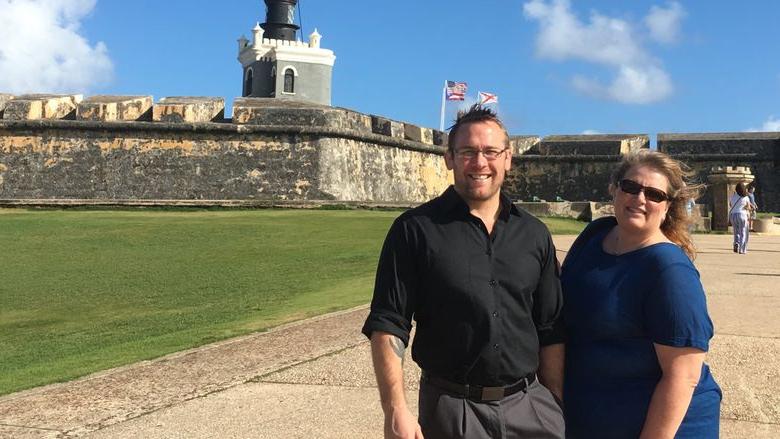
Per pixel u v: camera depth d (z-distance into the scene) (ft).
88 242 60.03
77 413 15.43
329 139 92.94
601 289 9.05
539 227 9.34
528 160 120.06
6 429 14.40
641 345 8.80
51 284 44.57
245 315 31.42
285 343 21.80
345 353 19.79
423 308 9.04
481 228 8.95
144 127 90.89
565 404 9.48
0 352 28.53
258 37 205.67
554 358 9.61
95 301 39.91
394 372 8.65
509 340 8.89
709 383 9.11
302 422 14.32
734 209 51.34
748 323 22.89
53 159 90.27
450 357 8.95
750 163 114.73
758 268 39.86
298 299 35.29
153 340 26.78
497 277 8.86
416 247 8.94
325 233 63.57
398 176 104.88
